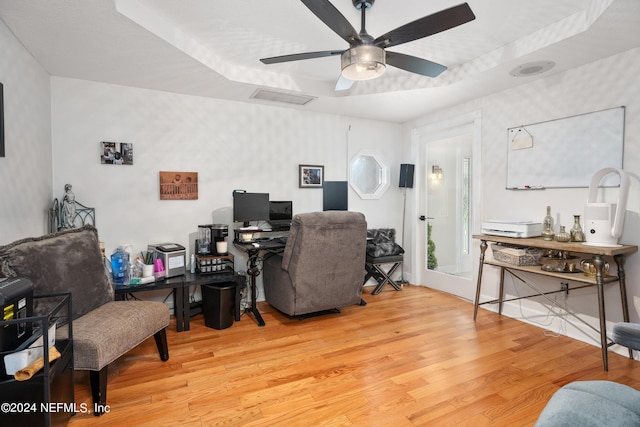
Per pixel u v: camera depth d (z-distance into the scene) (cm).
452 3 212
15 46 225
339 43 267
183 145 349
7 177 214
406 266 478
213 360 243
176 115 346
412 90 337
